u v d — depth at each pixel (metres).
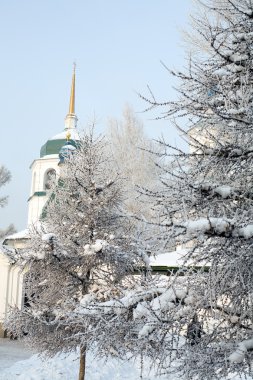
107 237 11.04
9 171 34.97
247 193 4.72
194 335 5.13
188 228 4.28
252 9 4.98
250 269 4.59
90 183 11.49
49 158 34.66
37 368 13.66
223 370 4.75
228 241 4.41
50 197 12.31
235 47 5.21
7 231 34.41
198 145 4.96
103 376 13.02
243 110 4.71
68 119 38.03
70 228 11.34
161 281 5.80
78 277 10.93
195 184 4.57
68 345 10.47
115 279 10.63
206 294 4.64
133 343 5.30
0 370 14.69
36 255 10.48
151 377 11.80
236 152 4.70
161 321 4.89
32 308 10.67
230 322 5.06
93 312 5.56
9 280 23.72
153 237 4.45
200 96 5.18
